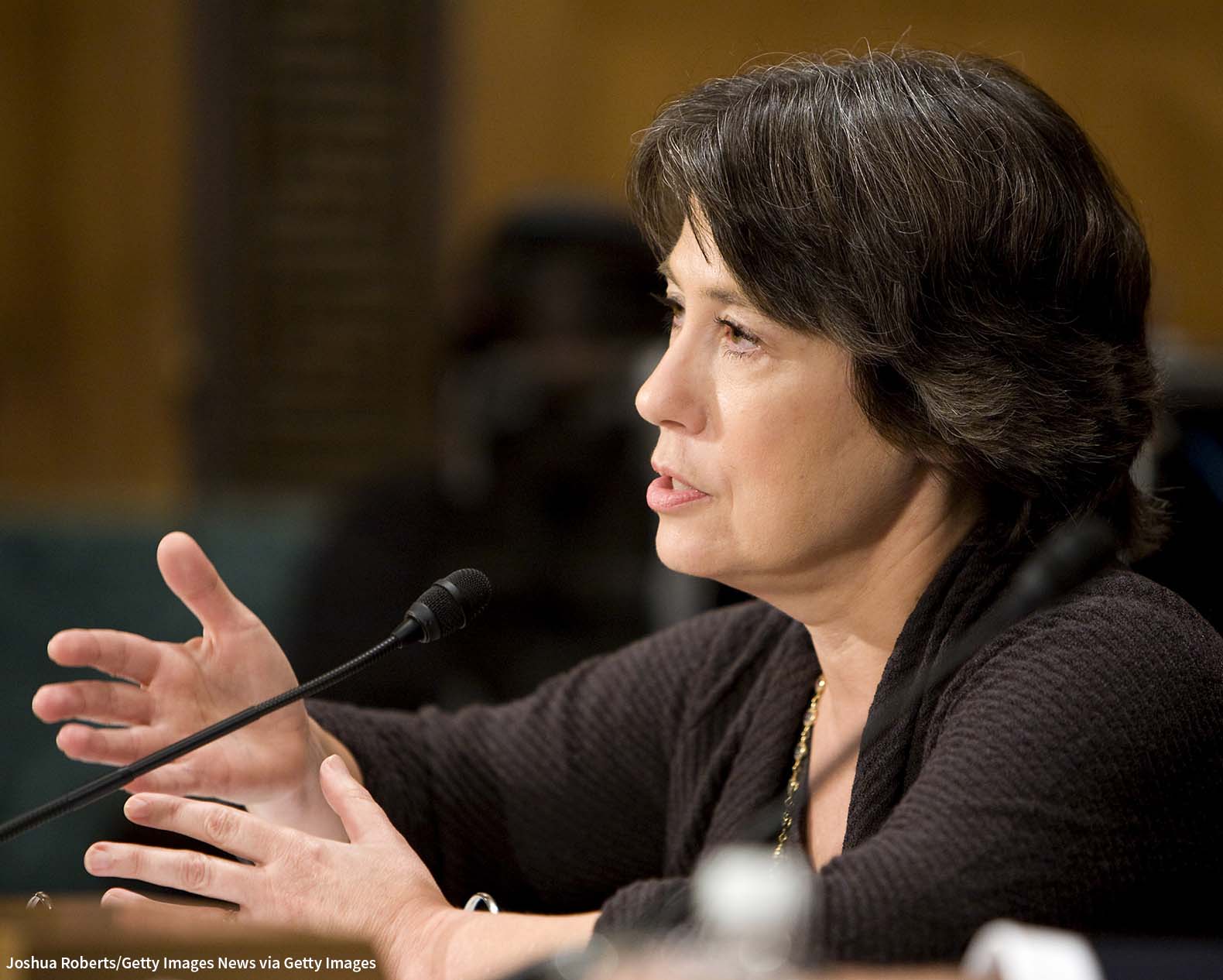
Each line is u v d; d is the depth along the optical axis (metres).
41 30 15.51
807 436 4.32
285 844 4.12
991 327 4.29
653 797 5.40
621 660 5.63
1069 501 4.53
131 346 15.81
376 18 15.36
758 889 3.07
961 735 3.96
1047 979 2.83
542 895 5.49
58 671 10.02
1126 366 4.59
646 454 9.36
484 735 5.57
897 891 3.54
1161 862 3.86
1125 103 15.29
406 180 15.48
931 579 4.48
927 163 4.24
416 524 9.27
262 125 15.48
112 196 15.70
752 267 4.22
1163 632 4.13
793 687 5.02
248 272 15.66
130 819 4.14
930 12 15.20
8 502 13.12
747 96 4.46
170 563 4.70
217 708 4.79
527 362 9.46
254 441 15.77
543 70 15.39
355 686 8.98
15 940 3.08
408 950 3.89
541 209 9.68
